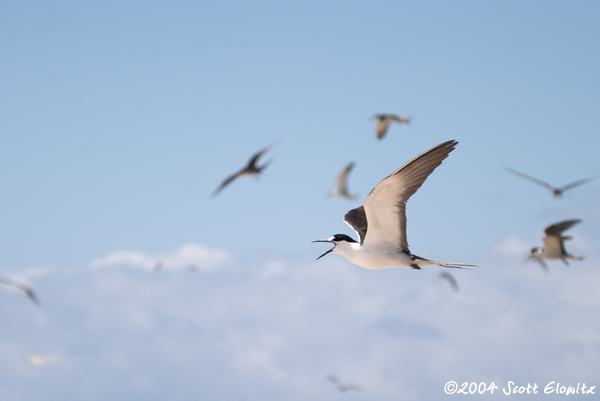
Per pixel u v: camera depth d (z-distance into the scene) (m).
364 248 15.66
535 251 20.33
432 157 14.66
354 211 17.80
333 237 16.33
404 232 15.31
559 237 19.36
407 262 15.51
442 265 15.54
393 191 14.87
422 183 14.85
